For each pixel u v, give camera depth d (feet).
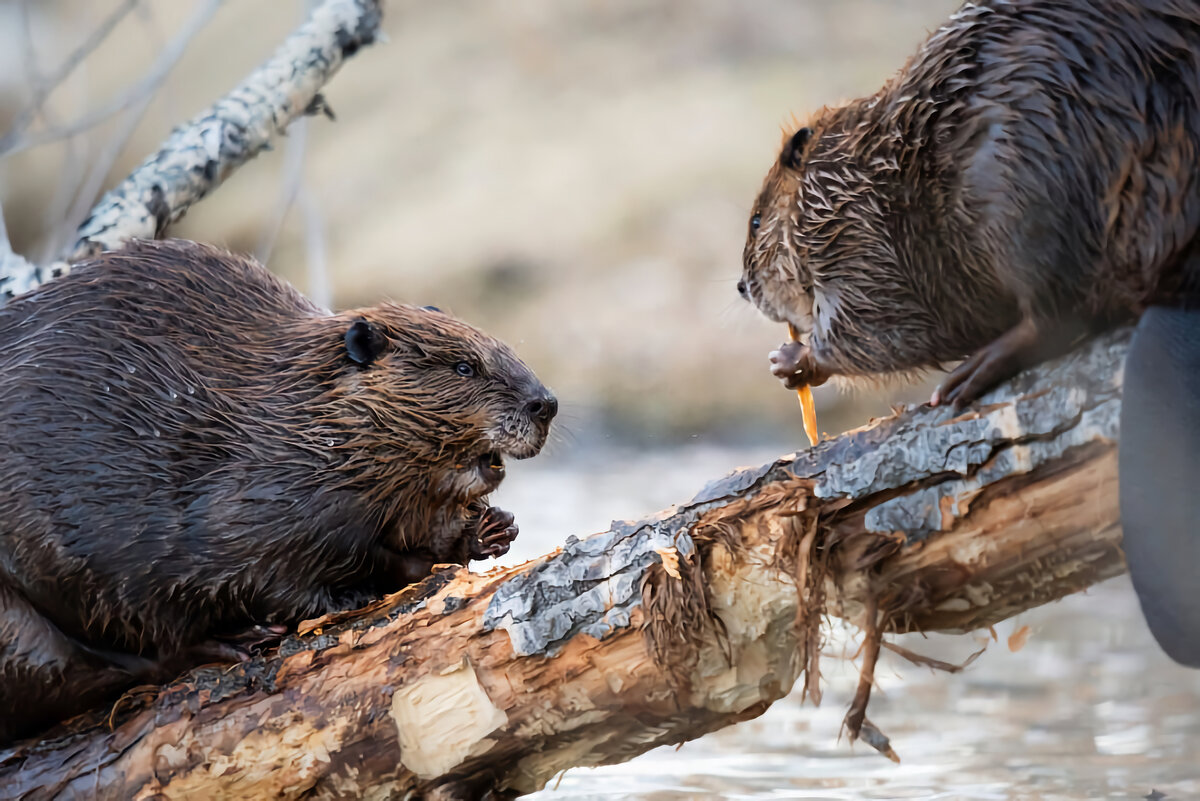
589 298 57.67
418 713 30.89
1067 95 30.63
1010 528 30.60
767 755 31.91
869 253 31.07
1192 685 32.35
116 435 31.07
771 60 70.18
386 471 31.32
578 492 43.06
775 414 50.31
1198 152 30.55
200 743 30.96
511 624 30.86
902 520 30.66
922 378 31.32
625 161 65.36
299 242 68.03
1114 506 30.50
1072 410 30.53
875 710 32.24
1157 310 30.45
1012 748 31.83
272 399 31.24
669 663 30.78
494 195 65.67
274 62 32.45
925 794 31.50
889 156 30.96
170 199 32.22
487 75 75.82
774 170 31.40
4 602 31.07
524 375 31.50
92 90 88.58
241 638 31.14
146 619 31.09
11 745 31.14
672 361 53.36
